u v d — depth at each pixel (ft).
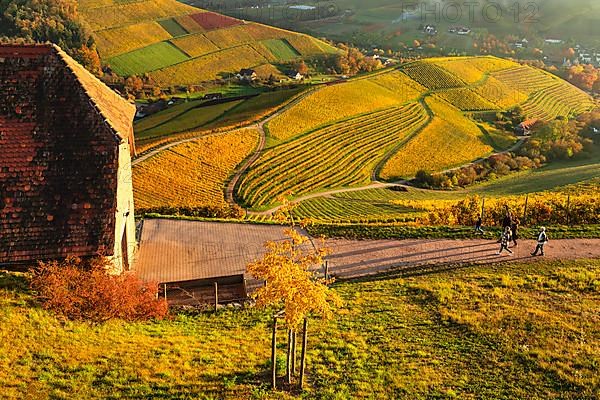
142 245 100.68
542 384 50.70
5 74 69.00
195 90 465.47
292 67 547.49
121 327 60.90
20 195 64.39
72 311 59.36
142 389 47.96
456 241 100.58
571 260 88.53
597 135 392.47
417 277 84.58
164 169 263.49
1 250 62.18
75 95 69.46
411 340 61.31
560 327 62.18
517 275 82.48
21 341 52.34
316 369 54.34
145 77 475.72
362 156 330.75
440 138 379.76
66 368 49.85
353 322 67.21
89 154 67.21
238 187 255.50
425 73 513.04
